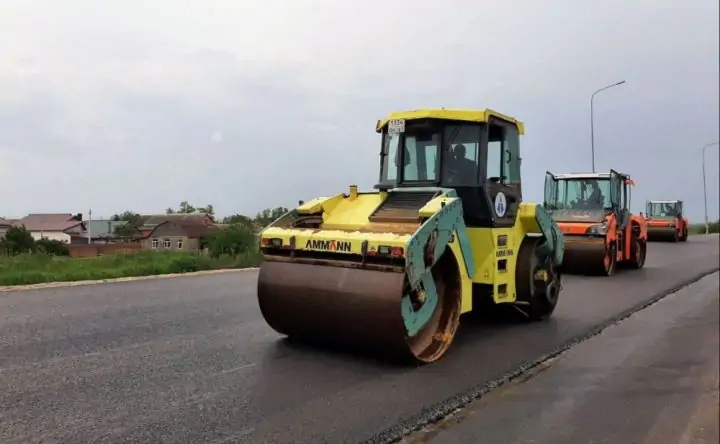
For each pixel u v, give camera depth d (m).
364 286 5.35
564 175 14.94
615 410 4.65
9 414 4.12
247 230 18.53
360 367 5.50
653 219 28.98
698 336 7.25
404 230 5.60
